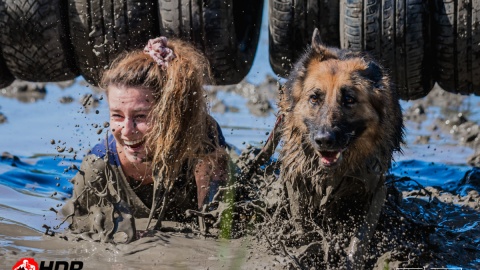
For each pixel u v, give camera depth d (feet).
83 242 26.89
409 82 36.37
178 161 27.76
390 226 28.17
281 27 36.83
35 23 36.81
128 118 27.07
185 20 35.78
